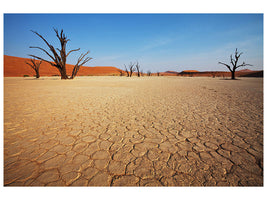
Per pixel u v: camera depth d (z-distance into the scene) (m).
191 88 9.73
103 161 1.67
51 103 4.71
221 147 1.94
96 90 8.50
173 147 1.96
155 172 1.50
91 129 2.58
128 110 3.89
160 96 6.29
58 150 1.89
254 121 2.92
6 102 4.79
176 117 3.26
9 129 2.54
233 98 5.65
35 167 1.56
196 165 1.58
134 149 1.92
